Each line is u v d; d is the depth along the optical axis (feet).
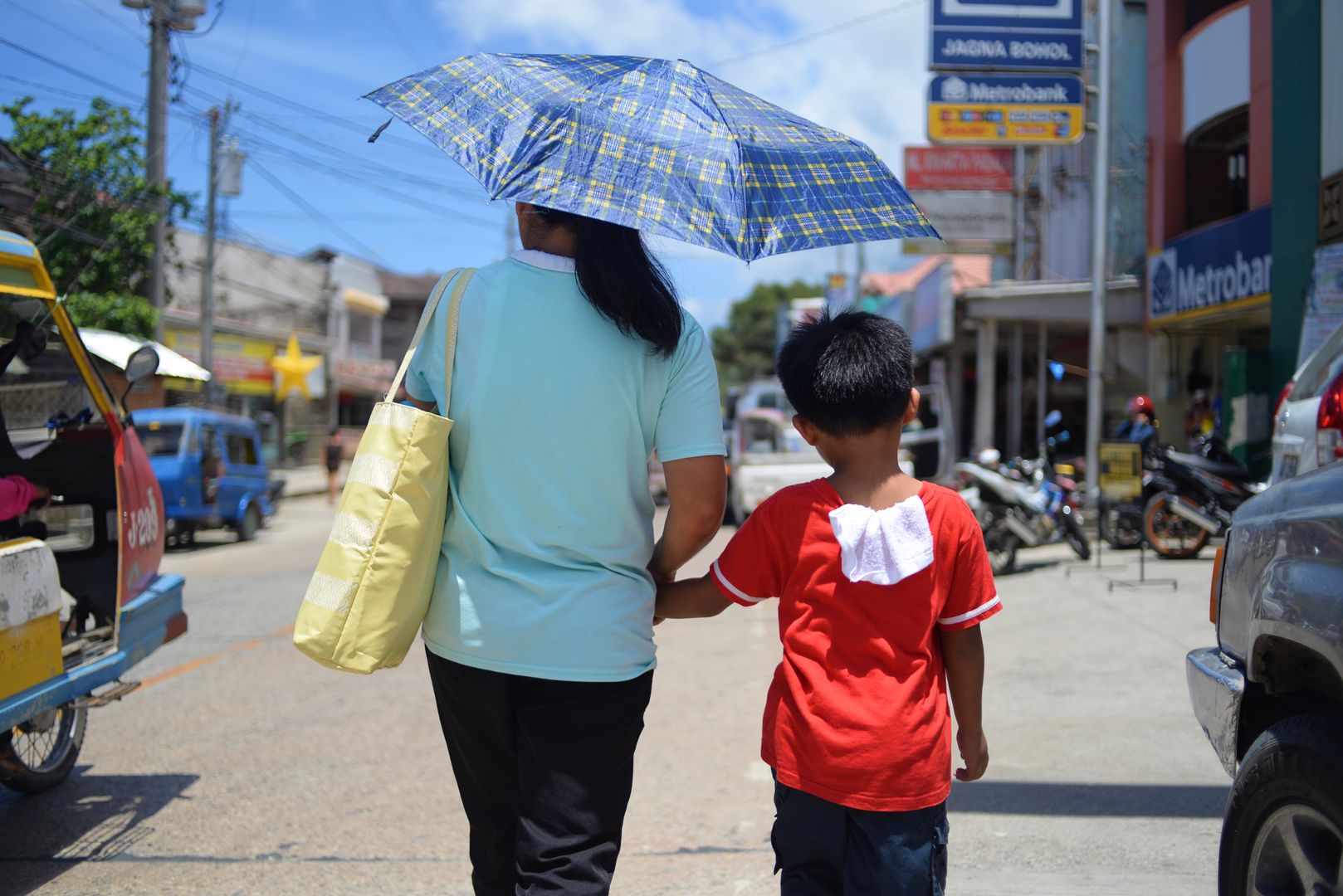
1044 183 65.00
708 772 15.05
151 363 15.17
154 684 20.62
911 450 46.42
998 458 33.76
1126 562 34.22
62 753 14.66
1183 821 12.79
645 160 6.73
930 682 6.71
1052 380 63.05
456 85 7.46
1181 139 47.42
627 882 11.42
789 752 6.78
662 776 14.92
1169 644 22.03
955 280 62.23
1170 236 47.80
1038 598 27.86
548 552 6.89
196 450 48.32
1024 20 47.85
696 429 7.15
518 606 6.81
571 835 6.75
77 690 12.84
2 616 11.36
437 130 7.16
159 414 48.73
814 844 6.75
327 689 20.10
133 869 11.87
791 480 47.91
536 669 6.74
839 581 6.73
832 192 7.18
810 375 6.97
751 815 13.37
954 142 48.29
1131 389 53.36
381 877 11.58
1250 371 38.47
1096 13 57.72
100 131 48.91
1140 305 51.49
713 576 7.32
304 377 104.32
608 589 6.93
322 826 13.10
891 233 7.09
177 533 49.90
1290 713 8.89
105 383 14.80
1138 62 57.31
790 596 6.96
